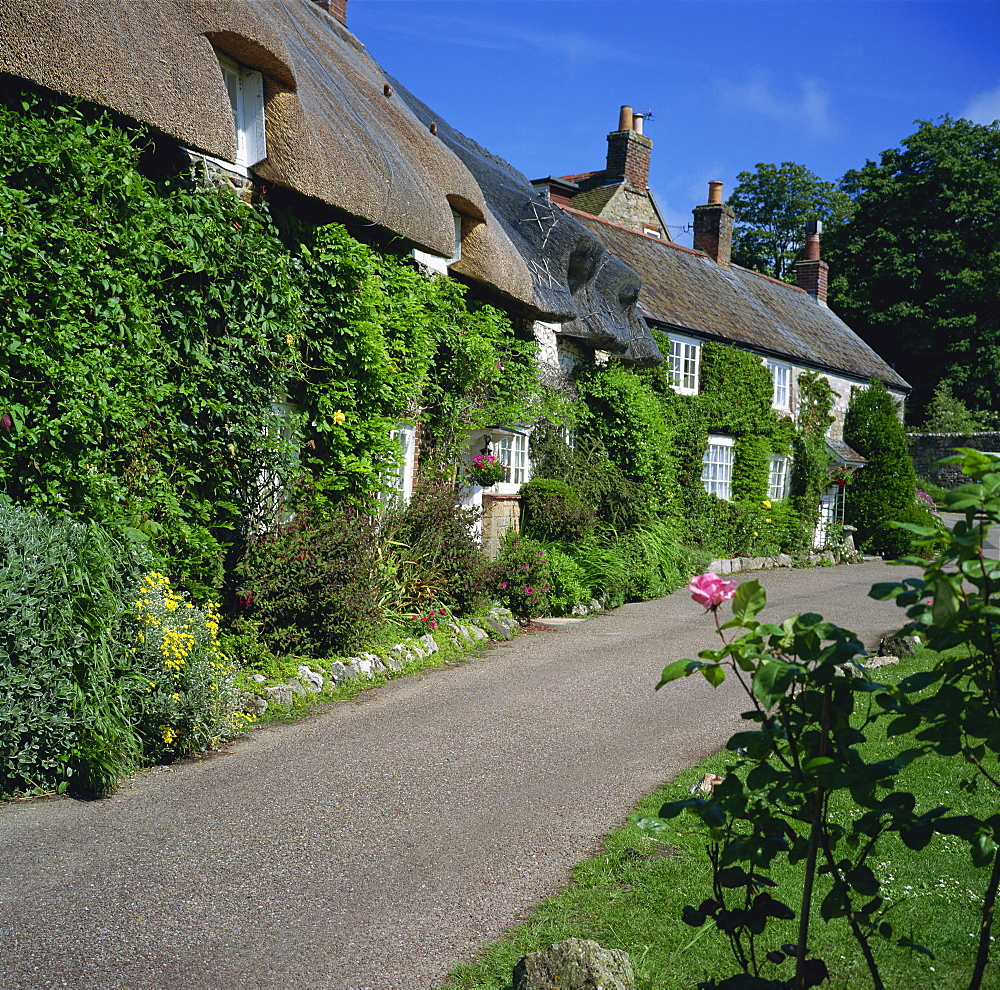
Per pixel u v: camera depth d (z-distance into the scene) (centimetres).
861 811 503
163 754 567
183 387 682
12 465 549
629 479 1573
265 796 510
